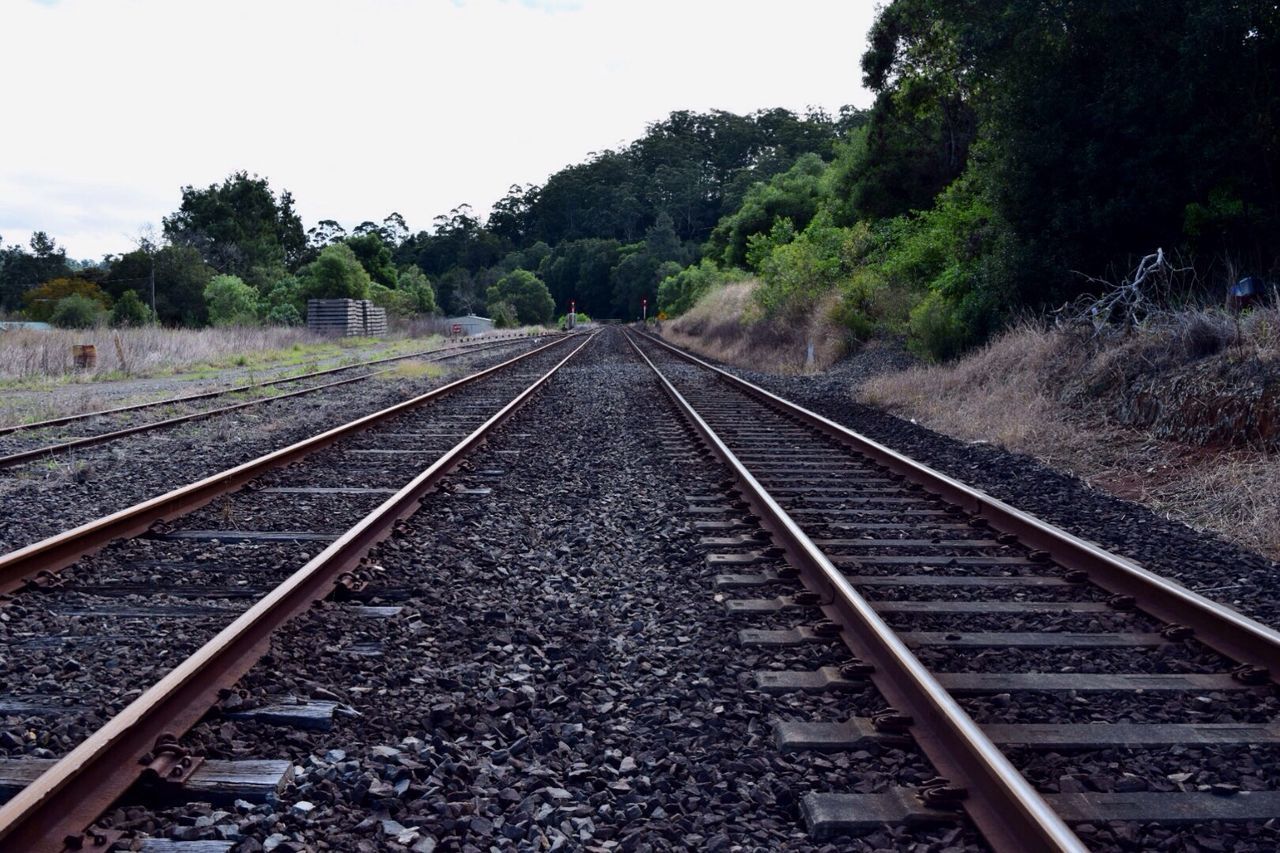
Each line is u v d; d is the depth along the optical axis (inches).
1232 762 138.6
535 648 188.1
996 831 114.6
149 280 2974.9
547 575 239.5
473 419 557.0
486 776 135.3
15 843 103.5
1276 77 545.6
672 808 127.3
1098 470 394.0
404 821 122.6
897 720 144.4
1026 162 626.8
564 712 158.9
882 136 1205.1
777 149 5260.8
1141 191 586.9
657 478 368.2
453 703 158.4
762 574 231.1
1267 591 229.0
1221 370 395.5
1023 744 142.2
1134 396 445.1
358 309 2170.3
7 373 853.2
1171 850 116.3
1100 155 600.1
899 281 971.3
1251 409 362.9
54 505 315.6
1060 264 631.8
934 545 264.8
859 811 122.2
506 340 2367.1
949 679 167.6
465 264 7357.3
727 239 3378.4
